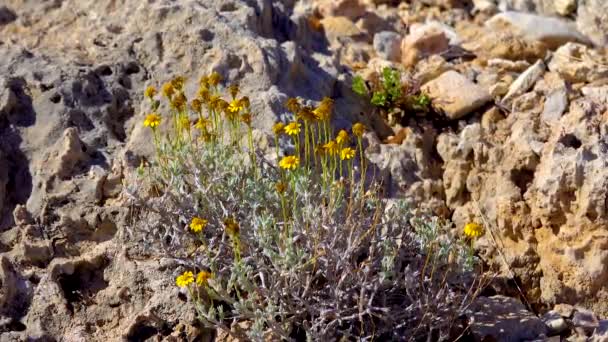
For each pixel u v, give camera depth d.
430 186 1.74
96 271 1.57
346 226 1.51
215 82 1.62
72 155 1.66
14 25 1.90
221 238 1.56
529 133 1.72
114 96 1.76
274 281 1.46
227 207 1.56
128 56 1.82
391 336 1.51
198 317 1.46
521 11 2.12
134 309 1.53
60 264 1.55
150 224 1.57
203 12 1.85
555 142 1.67
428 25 2.05
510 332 1.54
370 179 1.71
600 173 1.61
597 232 1.61
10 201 1.63
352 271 1.49
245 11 1.89
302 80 1.84
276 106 1.73
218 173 1.57
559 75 1.90
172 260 1.55
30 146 1.67
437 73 1.95
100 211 1.61
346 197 1.62
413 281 1.50
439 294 1.49
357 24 2.08
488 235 1.67
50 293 1.53
